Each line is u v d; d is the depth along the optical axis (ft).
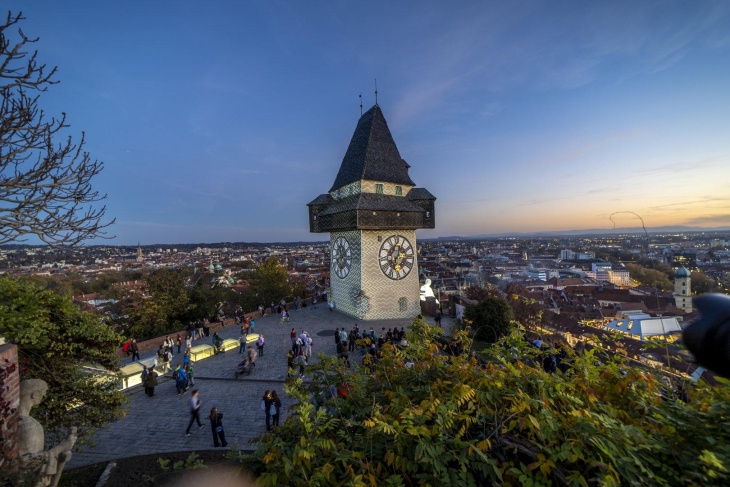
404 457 11.28
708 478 8.23
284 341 86.28
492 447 11.27
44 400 27.12
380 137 124.67
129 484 29.07
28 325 24.89
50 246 25.67
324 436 12.67
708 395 11.83
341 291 122.72
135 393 55.88
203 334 93.30
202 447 38.60
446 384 14.35
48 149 25.20
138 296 128.06
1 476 17.13
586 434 9.92
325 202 132.98
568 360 16.07
